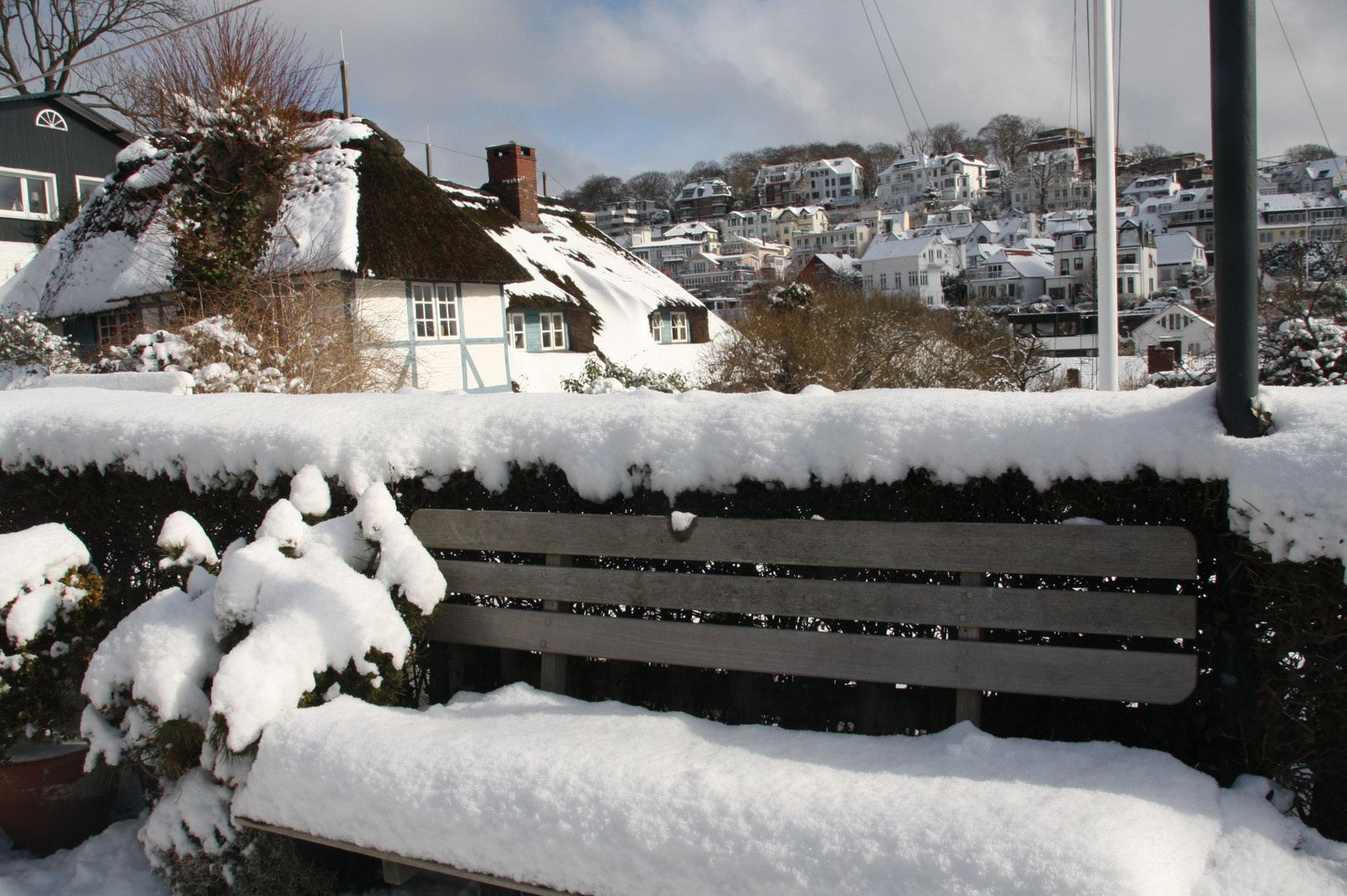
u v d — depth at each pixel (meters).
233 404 3.36
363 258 13.46
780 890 1.76
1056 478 2.15
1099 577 2.24
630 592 2.55
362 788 2.20
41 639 2.80
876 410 2.33
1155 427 2.06
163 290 12.47
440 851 2.09
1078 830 1.65
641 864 1.88
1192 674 2.00
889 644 2.26
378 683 2.56
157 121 11.10
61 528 3.00
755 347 16.44
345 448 2.95
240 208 10.86
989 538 2.15
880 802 1.80
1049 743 2.07
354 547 2.78
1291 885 1.64
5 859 2.88
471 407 2.91
